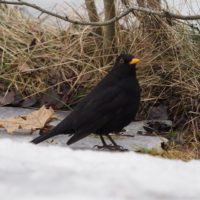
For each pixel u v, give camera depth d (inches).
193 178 149.7
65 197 120.0
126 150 365.7
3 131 387.2
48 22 504.1
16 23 502.6
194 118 414.0
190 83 437.4
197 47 459.2
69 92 444.5
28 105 442.9
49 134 351.6
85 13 503.2
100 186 127.6
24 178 133.6
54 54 464.8
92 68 454.3
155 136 399.5
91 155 172.4
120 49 459.2
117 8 471.8
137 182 133.2
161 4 477.4
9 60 468.8
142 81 439.5
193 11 476.4
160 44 458.6
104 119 358.9
